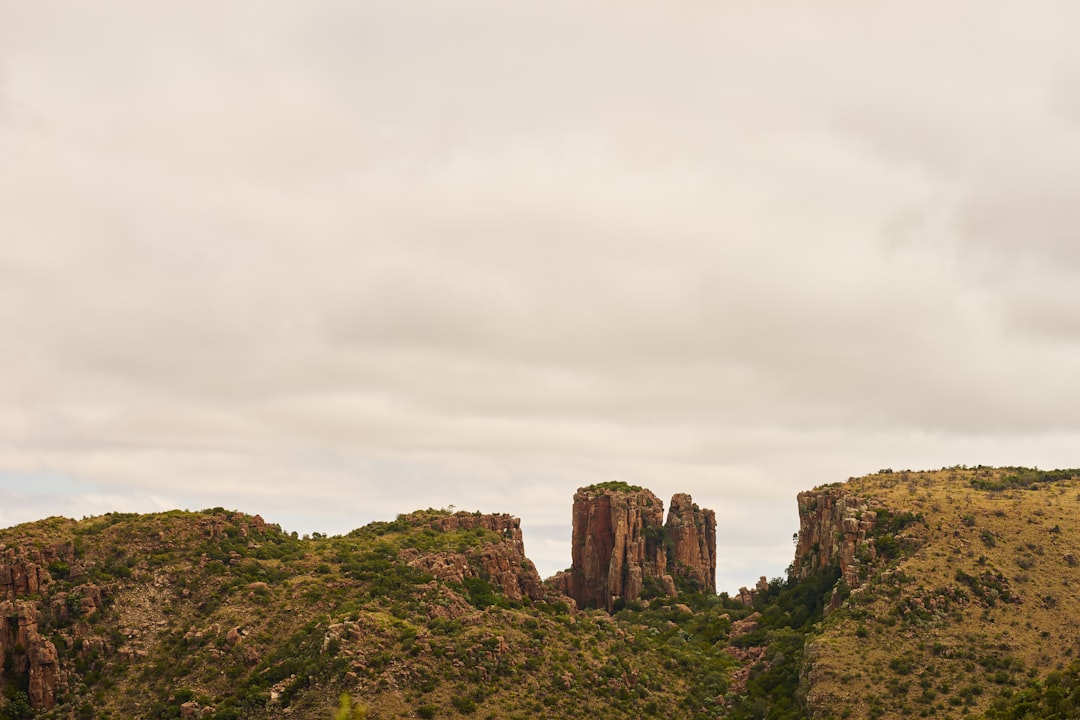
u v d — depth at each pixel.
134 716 196.62
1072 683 187.12
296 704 195.38
